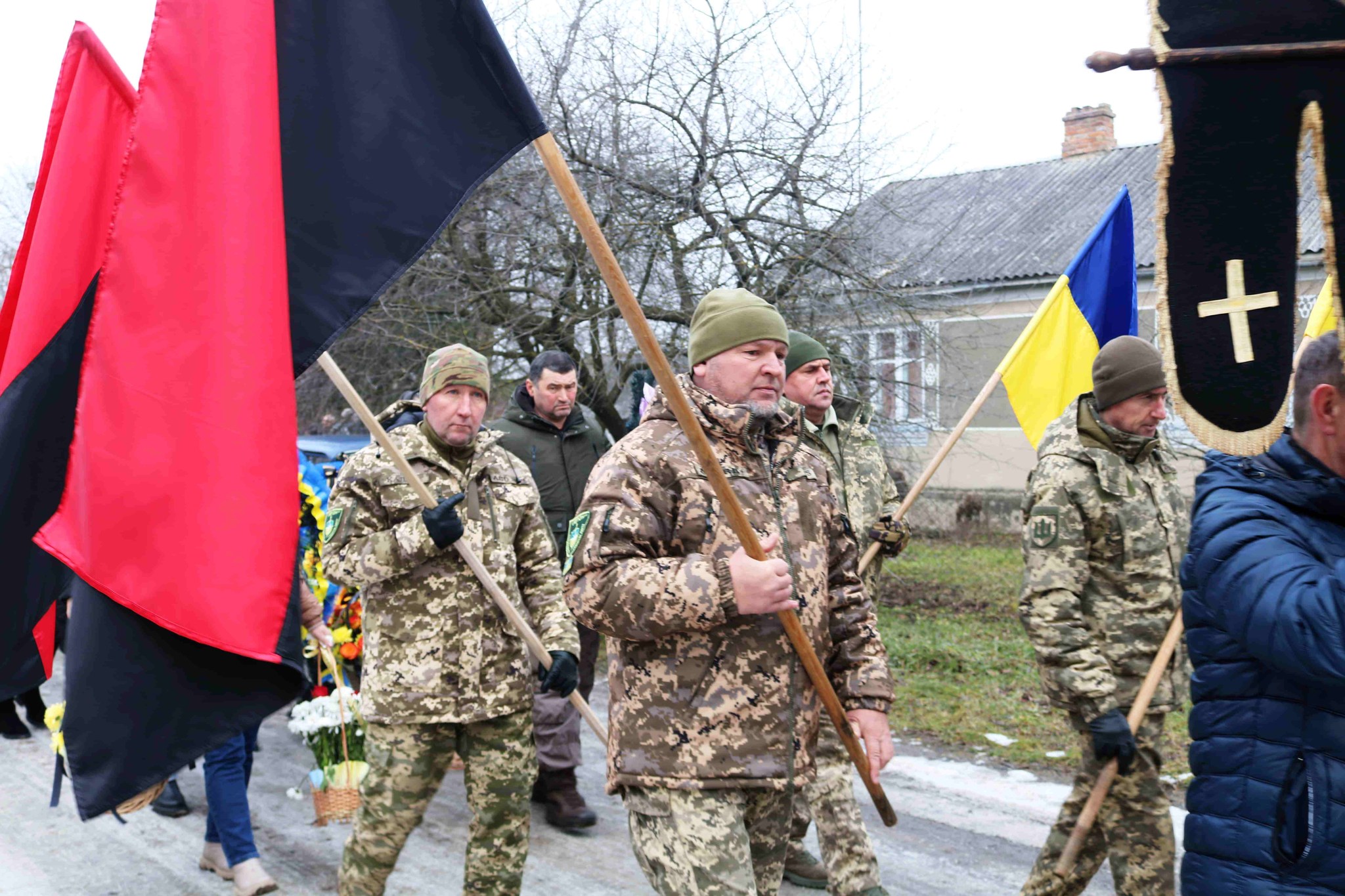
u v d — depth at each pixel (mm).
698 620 2186
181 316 2172
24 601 2385
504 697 3332
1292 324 1879
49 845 4551
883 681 2535
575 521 2414
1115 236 4590
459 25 2213
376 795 3289
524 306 9531
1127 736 3023
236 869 3996
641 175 8781
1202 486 2031
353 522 3385
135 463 2143
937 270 10555
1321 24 1822
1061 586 3154
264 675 2188
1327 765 1846
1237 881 1888
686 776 2283
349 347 10219
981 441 16875
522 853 3406
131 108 2469
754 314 2490
